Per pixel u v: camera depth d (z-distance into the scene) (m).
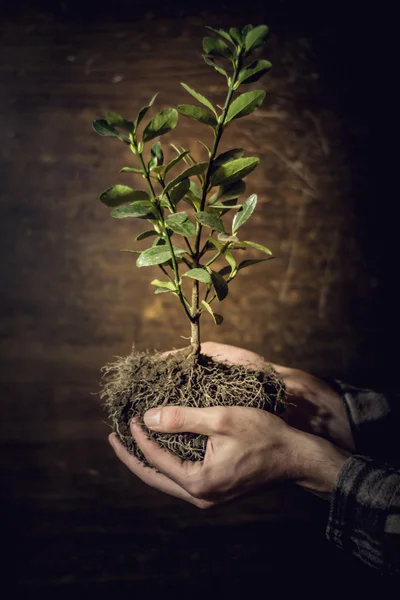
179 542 1.00
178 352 0.83
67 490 1.00
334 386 0.95
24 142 0.99
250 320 1.01
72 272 1.00
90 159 0.99
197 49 0.99
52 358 1.00
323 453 0.78
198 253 0.79
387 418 0.92
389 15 1.00
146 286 1.00
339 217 1.01
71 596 1.00
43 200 0.99
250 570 1.00
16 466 1.00
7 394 1.00
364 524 0.75
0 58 0.98
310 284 1.02
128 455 0.84
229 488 0.79
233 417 0.76
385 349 1.02
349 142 1.01
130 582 1.00
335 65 1.00
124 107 0.99
